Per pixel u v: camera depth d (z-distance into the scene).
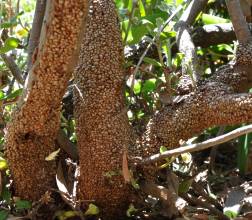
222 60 1.37
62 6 0.71
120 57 0.91
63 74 0.77
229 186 1.10
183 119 0.89
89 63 0.89
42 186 0.90
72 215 0.89
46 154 0.88
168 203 0.87
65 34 0.73
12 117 0.85
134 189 0.90
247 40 0.93
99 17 0.90
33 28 0.92
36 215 0.90
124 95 0.92
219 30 1.22
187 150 0.83
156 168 0.90
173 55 1.20
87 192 0.89
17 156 0.87
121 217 0.92
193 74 0.94
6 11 1.19
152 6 1.20
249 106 0.83
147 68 1.15
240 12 0.94
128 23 1.04
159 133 0.91
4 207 0.91
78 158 0.95
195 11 1.09
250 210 0.95
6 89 1.13
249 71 0.92
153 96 1.07
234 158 1.26
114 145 0.88
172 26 1.11
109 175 0.87
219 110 0.86
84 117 0.88
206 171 1.17
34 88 0.79
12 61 0.98
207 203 0.94
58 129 0.86
